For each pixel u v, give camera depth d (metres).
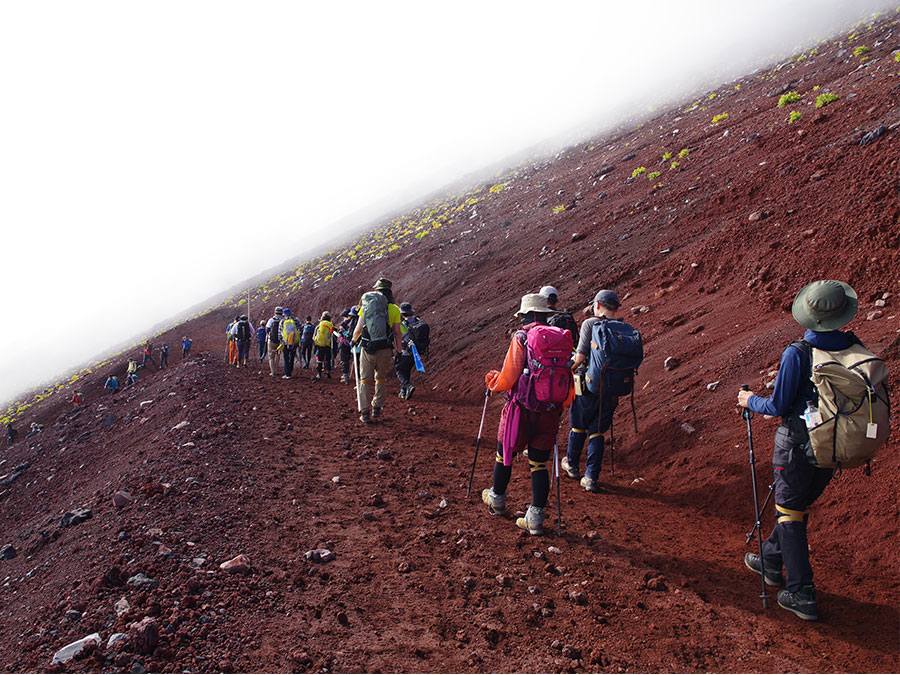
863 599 3.59
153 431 9.39
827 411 3.19
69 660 3.00
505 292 15.73
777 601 3.70
